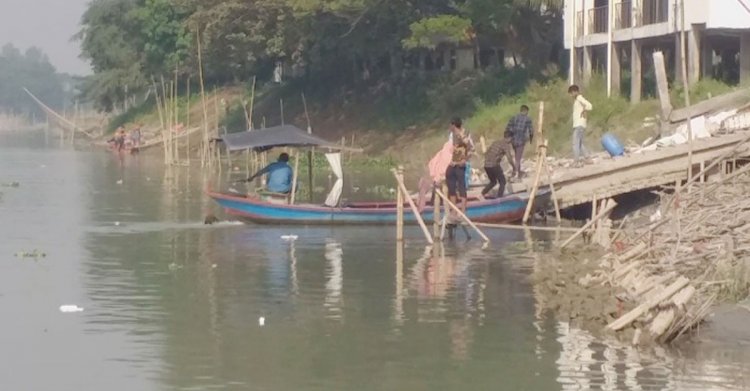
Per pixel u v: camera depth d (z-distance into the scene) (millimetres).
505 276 22453
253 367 15781
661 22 41469
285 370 15633
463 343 17078
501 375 15375
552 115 45000
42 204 37625
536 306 19594
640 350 16578
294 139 31406
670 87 42438
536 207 29969
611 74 45219
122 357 16328
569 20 49156
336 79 72688
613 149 31516
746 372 15398
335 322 18484
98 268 23688
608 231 24812
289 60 73000
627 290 18500
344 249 26328
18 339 17359
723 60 48719
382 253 25656
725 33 41500
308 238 28297
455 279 22203
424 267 23688
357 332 17766
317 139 31641
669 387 14758
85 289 21281
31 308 19578
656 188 30094
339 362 16047
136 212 34938
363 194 40406
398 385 14953
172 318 18781
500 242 27281
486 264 23984
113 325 18266
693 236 20766
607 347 16781
